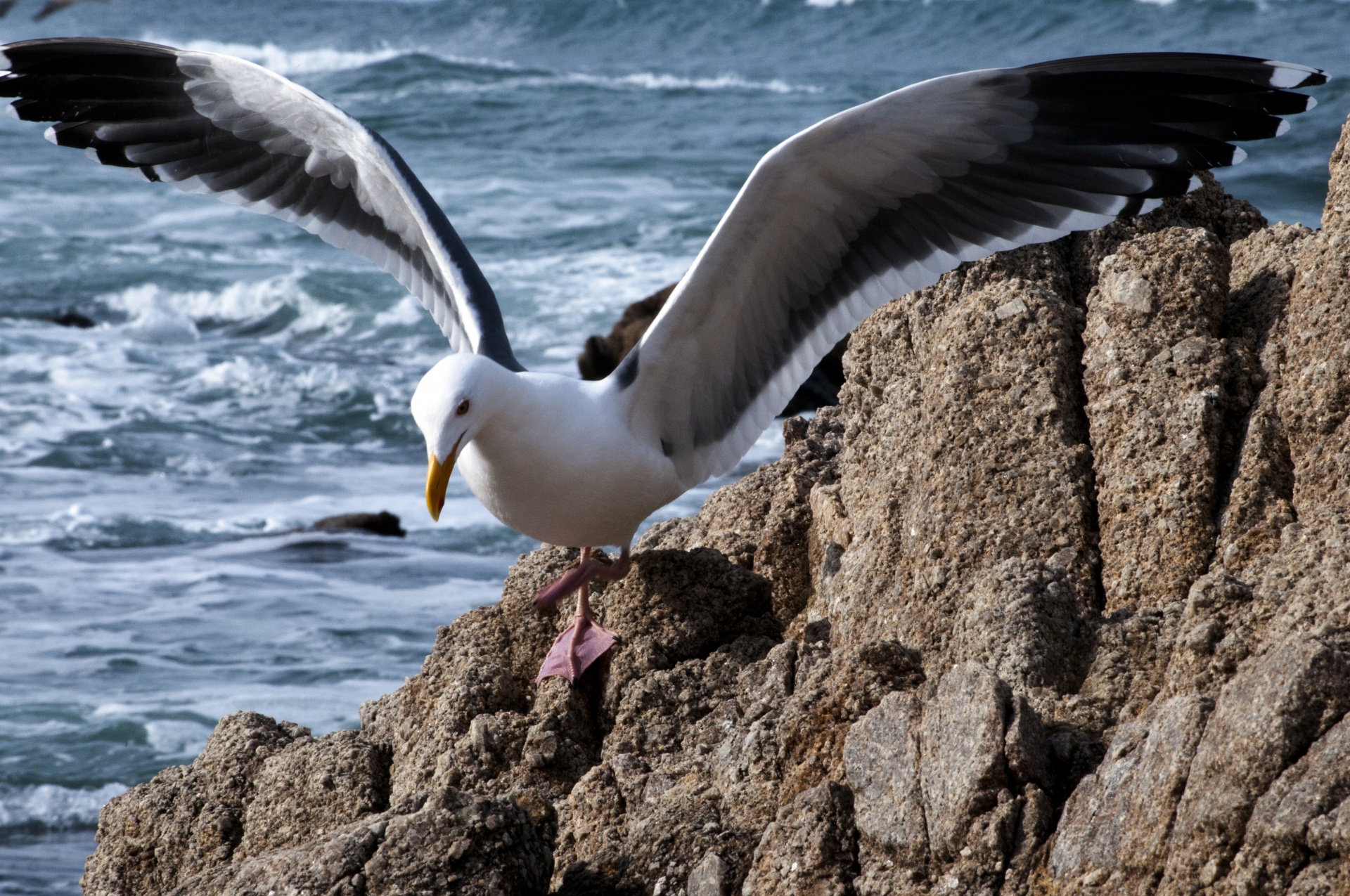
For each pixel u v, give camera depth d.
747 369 11.15
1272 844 6.34
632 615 10.84
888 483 10.95
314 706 18.86
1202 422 9.73
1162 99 9.74
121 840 11.08
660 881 8.58
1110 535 9.80
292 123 12.14
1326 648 6.66
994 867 7.31
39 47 11.95
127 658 20.81
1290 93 9.39
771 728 8.96
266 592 24.06
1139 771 7.08
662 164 72.38
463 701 10.60
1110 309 10.61
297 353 43.00
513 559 26.19
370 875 8.23
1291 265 10.51
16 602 23.45
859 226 10.59
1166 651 8.66
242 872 8.62
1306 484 9.30
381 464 33.25
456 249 11.45
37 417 35.19
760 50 118.69
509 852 8.36
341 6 153.00
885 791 7.88
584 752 10.26
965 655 9.20
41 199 63.41
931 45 112.00
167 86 12.22
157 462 32.50
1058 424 10.34
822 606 11.41
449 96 95.69
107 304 47.62
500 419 9.83
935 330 11.46
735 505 12.97
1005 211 10.30
